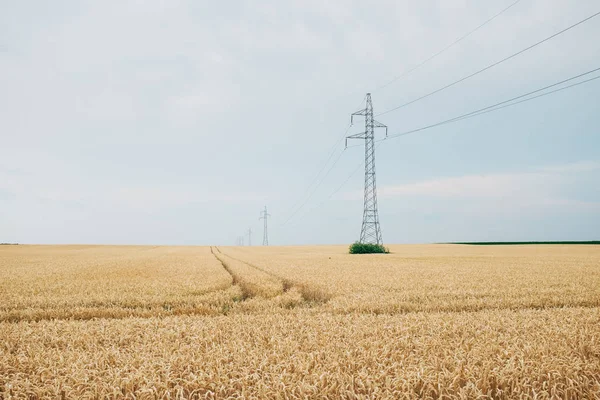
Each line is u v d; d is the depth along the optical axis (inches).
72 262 1663.4
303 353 291.1
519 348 301.1
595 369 267.7
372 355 286.8
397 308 558.6
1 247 3892.7
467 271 1097.4
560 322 407.8
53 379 251.0
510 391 239.1
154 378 240.7
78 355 296.4
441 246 3976.4
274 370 254.4
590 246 3708.2
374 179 2415.1
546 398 220.7
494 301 599.8
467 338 342.6
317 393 226.1
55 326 406.6
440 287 757.3
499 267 1255.5
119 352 311.4
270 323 418.6
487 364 259.9
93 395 227.1
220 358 278.1
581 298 618.8
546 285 784.9
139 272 1125.1
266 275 966.4
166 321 431.8
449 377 243.3
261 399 222.2
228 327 397.4
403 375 237.5
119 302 615.2
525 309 525.7
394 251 2869.1
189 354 293.6
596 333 354.3
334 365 263.7
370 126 2380.7
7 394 230.2
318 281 842.8
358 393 233.9
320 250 3260.3
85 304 604.7
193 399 230.5
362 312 538.6
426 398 222.7
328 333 357.4
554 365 257.8
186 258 1939.0
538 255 2159.2
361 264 1406.3
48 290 743.1
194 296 653.9
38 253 2723.9
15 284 839.7
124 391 240.1
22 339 351.3
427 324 404.5
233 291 698.2
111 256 2246.6
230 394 235.9
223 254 2425.0
